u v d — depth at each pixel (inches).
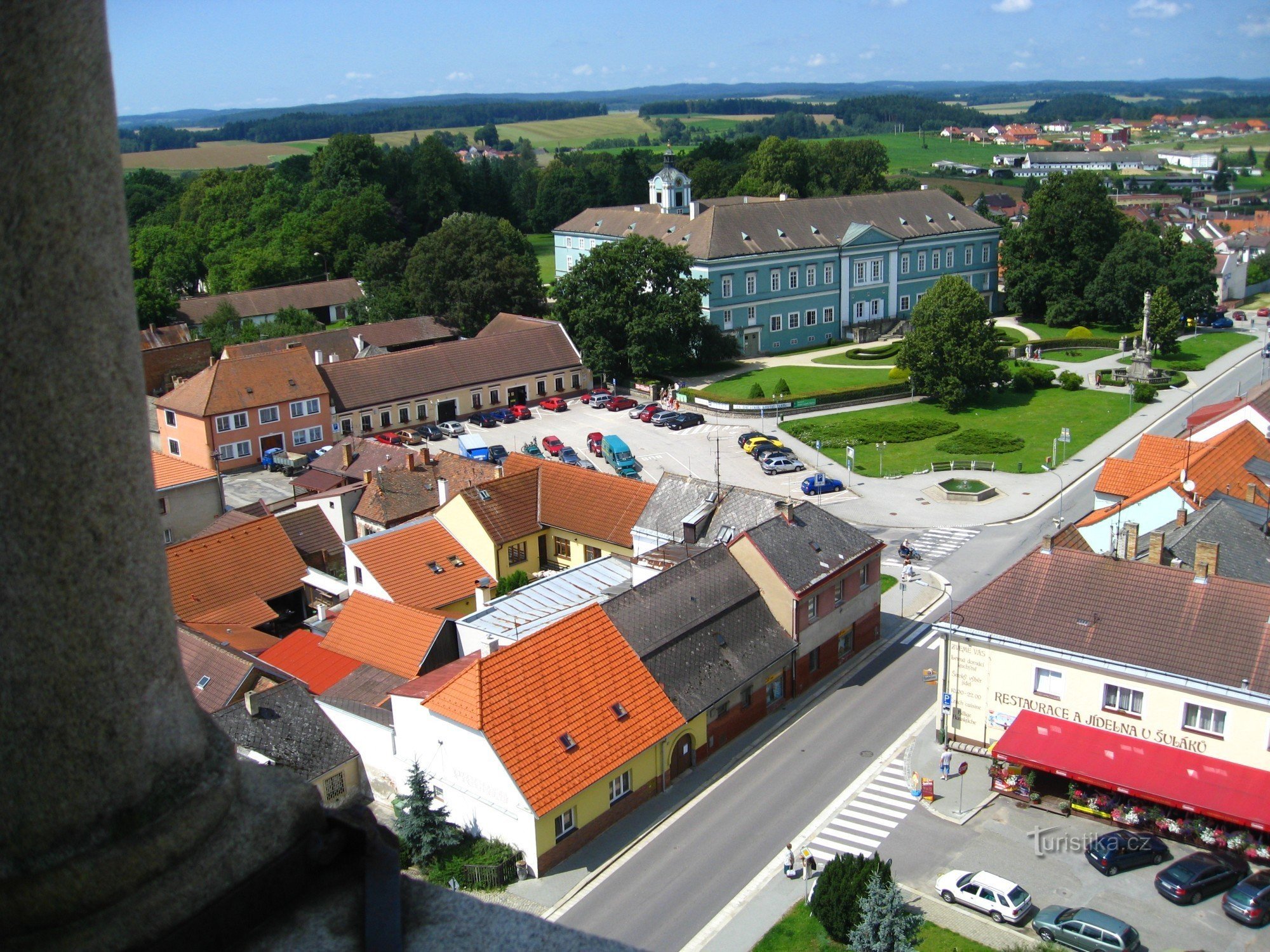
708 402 4062.5
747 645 1940.2
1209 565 1637.6
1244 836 1455.5
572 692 1663.4
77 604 144.9
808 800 1691.7
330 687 1914.4
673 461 3533.5
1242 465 2311.8
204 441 3590.1
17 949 150.7
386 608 2085.4
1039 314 5438.0
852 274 5147.6
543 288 5487.2
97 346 143.3
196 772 163.3
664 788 1737.2
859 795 1694.1
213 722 174.6
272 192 7126.0
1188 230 6968.5
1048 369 4328.3
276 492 3398.1
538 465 2699.3
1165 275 5128.0
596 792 1605.6
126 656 151.2
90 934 150.9
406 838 1539.1
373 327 4832.7
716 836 1609.3
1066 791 1657.2
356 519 2760.8
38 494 139.8
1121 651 1604.3
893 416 3927.2
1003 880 1411.2
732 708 1886.1
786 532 2128.4
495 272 5039.4
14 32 128.3
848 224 5216.5
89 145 138.8
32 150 132.6
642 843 1605.6
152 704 155.6
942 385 3954.2
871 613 2244.1
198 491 2775.6
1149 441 2454.5
